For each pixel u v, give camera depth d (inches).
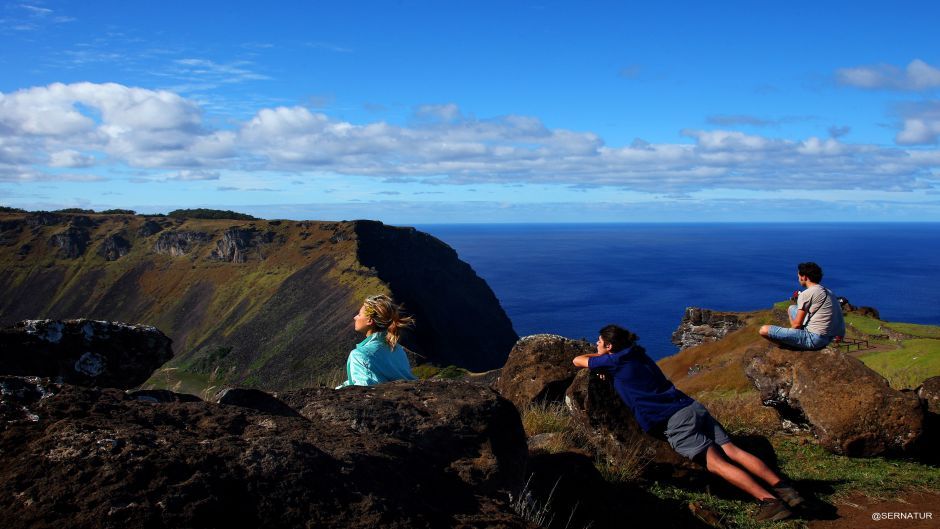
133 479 81.2
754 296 6471.5
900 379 477.4
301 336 5226.4
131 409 104.7
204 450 91.8
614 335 210.7
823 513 191.0
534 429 257.3
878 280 7593.5
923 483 218.8
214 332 5969.5
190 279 7076.8
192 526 78.0
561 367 326.3
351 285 5693.9
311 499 89.7
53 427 90.5
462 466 131.0
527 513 137.3
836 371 271.7
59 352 162.6
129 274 7519.7
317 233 7032.5
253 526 82.9
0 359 151.7
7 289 7411.4
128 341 173.9
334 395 155.9
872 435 254.4
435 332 5452.8
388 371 197.3
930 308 5201.8
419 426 140.6
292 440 101.4
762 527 181.8
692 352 1274.6
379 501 94.7
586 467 204.5
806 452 270.5
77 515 74.8
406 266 6520.7
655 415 199.0
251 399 139.3
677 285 7682.1
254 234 7160.4
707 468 193.5
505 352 5610.2
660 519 184.7
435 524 97.5
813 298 285.6
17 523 73.2
